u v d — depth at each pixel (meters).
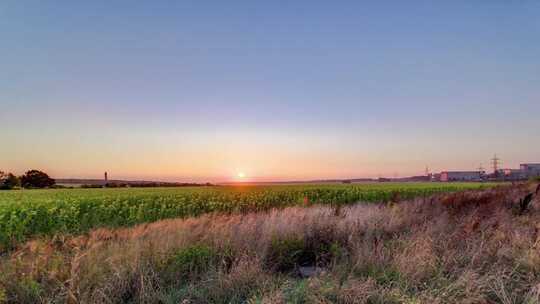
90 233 8.33
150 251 5.32
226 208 15.98
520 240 5.89
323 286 4.17
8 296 4.00
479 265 4.98
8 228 9.08
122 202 15.39
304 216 9.09
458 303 3.82
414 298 3.77
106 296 3.92
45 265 4.71
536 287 4.02
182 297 4.16
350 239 6.46
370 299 3.95
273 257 5.97
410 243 5.82
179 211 14.52
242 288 4.36
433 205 13.05
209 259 5.36
